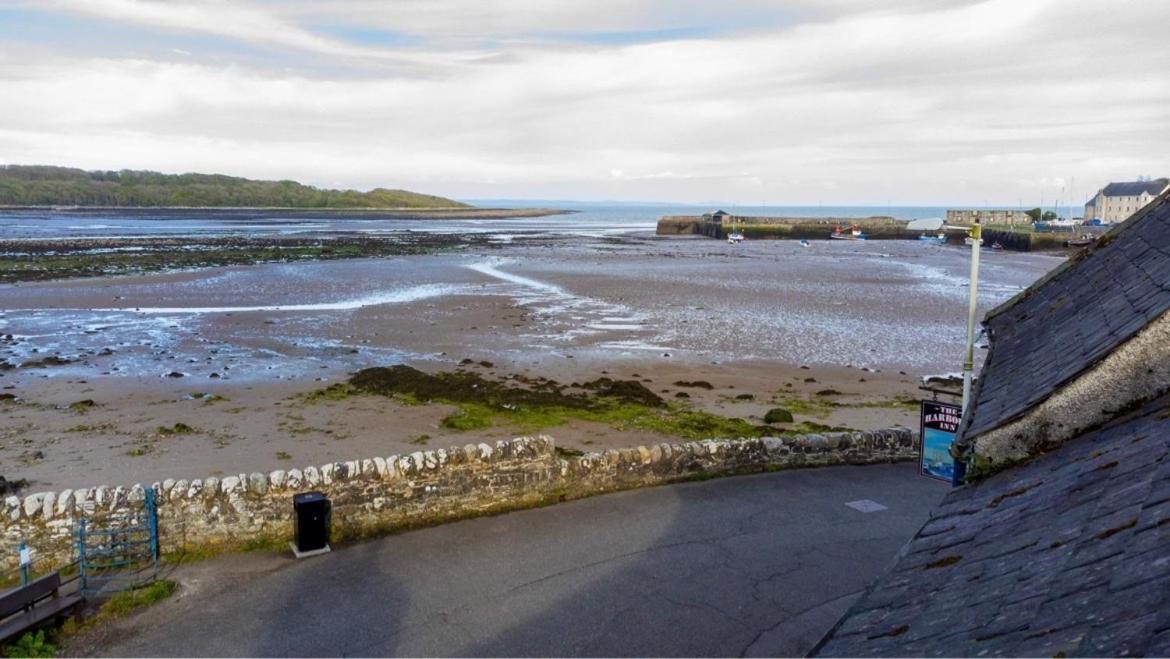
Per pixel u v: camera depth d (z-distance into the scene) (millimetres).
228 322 34062
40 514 10320
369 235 100500
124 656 8617
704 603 10039
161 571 10547
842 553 11555
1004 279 56844
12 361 26172
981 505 5574
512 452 12914
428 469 12266
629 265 64125
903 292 48250
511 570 10836
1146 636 2859
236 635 9086
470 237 101062
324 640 9023
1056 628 3334
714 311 39781
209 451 17094
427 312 37625
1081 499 4613
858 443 15516
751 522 12617
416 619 9523
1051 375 6520
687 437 18859
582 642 9094
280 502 11430
